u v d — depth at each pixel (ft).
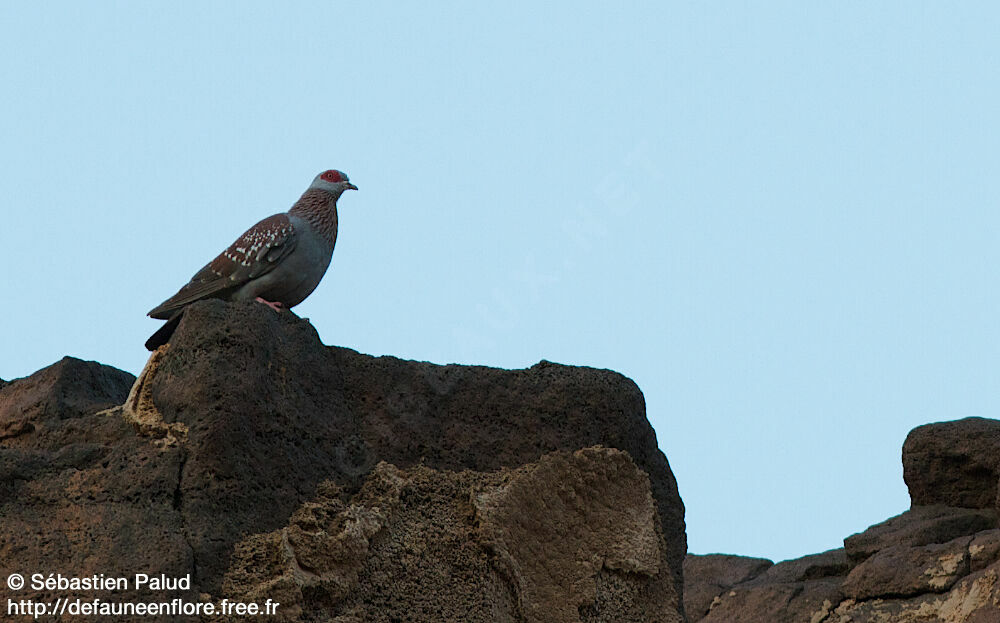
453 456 45.29
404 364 46.11
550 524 44.60
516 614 42.86
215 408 39.83
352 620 39.11
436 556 42.27
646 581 46.21
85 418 42.19
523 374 47.65
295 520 40.04
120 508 38.73
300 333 43.68
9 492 39.45
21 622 36.47
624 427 47.93
